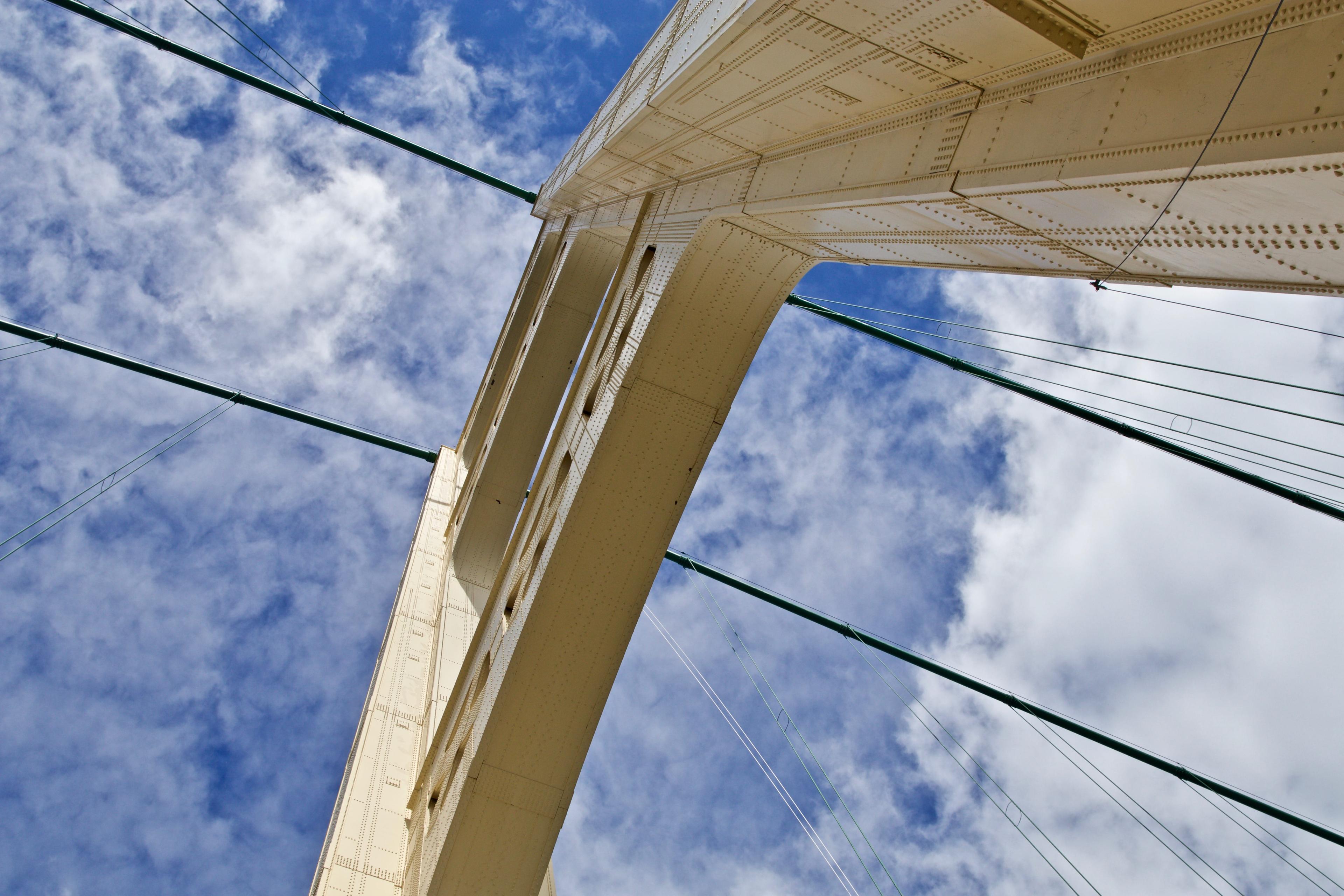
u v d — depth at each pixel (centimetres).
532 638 1062
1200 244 428
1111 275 534
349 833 1319
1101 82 442
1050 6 439
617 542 1053
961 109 580
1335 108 303
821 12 561
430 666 1903
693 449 1045
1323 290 393
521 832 1081
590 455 1041
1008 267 639
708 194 1063
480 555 2303
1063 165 447
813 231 841
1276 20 341
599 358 1266
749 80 742
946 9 483
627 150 1247
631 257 1330
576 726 1083
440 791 1311
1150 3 395
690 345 1017
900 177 620
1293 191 342
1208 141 356
